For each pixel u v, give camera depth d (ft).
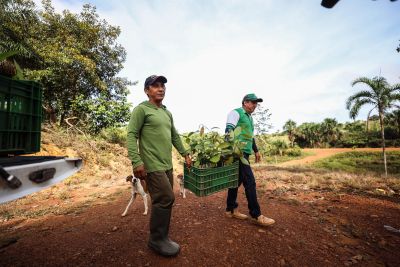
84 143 32.76
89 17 48.39
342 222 11.64
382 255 8.59
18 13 38.68
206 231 10.17
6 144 5.49
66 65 40.22
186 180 9.89
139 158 7.59
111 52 50.52
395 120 132.16
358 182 21.95
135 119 7.86
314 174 29.27
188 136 10.45
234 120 10.98
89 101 39.93
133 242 9.11
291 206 14.40
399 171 90.07
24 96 6.09
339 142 193.06
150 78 8.47
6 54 5.59
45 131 32.48
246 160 10.39
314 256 8.43
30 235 10.12
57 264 7.64
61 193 18.74
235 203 11.72
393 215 12.69
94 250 8.54
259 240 9.43
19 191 4.52
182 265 7.60
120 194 18.22
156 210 7.86
